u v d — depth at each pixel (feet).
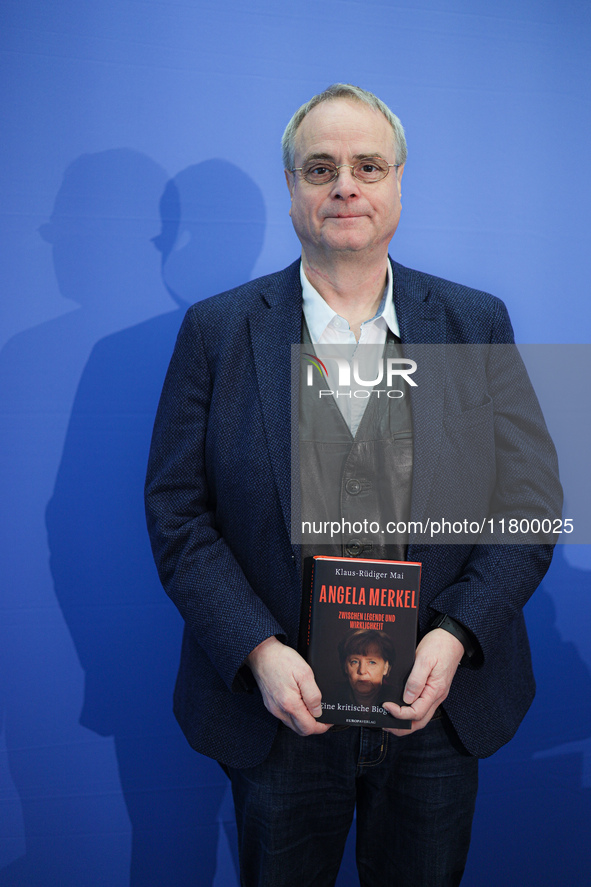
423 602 3.56
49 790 4.86
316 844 3.89
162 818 5.01
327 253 3.65
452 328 3.84
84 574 4.85
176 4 4.80
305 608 3.41
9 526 4.75
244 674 3.51
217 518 3.80
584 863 5.39
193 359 3.78
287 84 4.95
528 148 5.26
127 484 4.88
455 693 3.59
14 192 4.66
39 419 4.75
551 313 5.32
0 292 4.66
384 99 5.07
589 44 5.33
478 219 5.21
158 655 4.97
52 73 4.67
